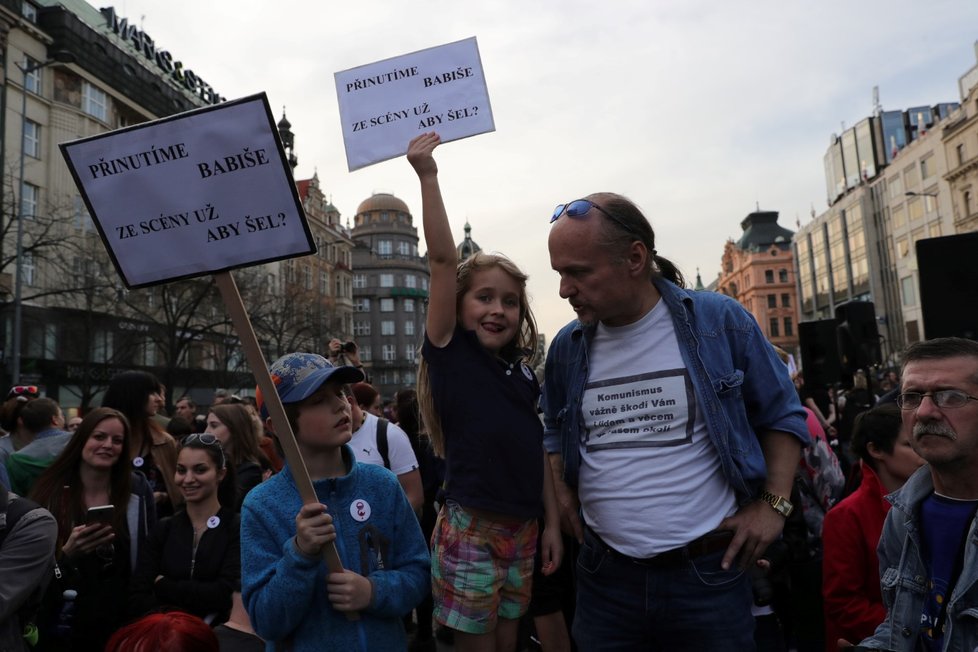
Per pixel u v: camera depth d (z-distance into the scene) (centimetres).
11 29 3403
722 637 240
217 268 242
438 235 264
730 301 261
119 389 523
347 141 292
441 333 263
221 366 4056
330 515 244
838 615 328
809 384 939
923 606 220
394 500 264
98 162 245
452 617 252
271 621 225
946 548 217
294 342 4347
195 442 403
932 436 213
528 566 265
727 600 243
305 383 246
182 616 222
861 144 8800
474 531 255
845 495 427
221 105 242
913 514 227
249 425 560
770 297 10838
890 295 7319
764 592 355
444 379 263
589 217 242
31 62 3528
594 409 262
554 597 414
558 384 283
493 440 255
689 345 251
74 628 378
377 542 252
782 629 421
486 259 275
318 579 237
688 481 245
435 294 262
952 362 215
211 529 392
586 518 267
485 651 254
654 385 252
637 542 246
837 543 331
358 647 234
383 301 10238
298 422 251
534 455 262
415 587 251
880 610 318
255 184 242
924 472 232
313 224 6650
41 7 3684
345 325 7206
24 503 291
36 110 3547
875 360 839
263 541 242
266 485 253
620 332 260
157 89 4566
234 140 242
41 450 494
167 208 244
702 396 245
